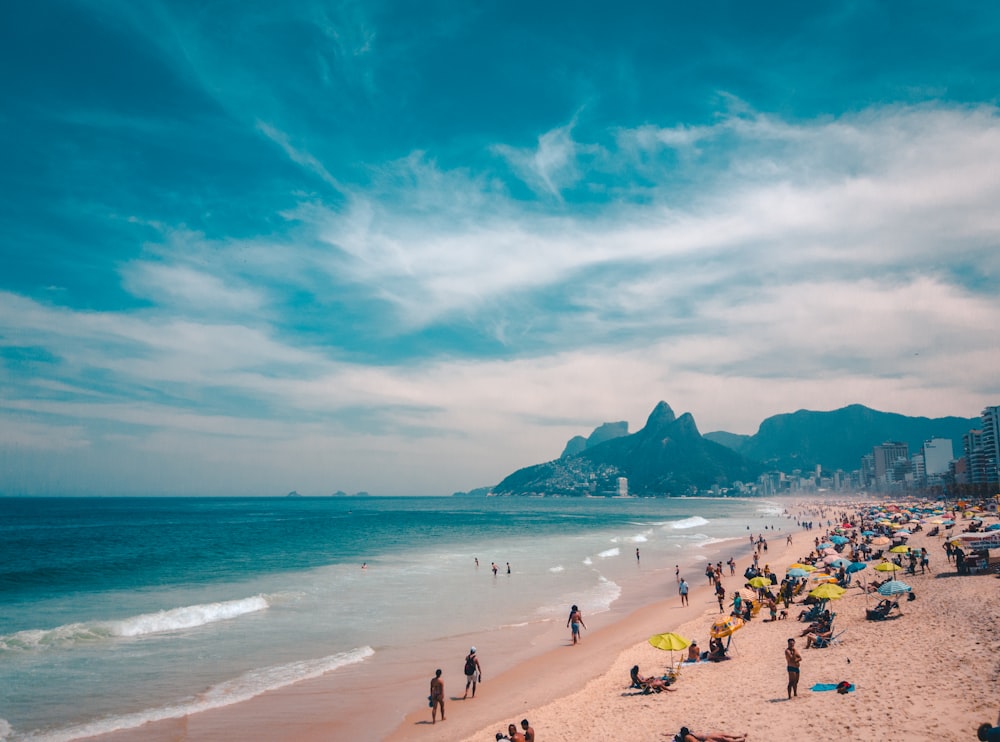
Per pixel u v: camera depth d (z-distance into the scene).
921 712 14.84
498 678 23.61
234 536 97.31
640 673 23.23
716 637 23.91
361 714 19.78
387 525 132.50
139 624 30.38
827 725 15.06
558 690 22.02
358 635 29.44
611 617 33.94
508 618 33.41
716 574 44.28
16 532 105.19
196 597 39.38
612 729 17.28
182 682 22.33
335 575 49.44
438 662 25.44
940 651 19.44
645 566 55.91
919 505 139.75
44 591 42.06
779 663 21.86
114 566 56.34
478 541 85.94
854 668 19.42
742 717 16.62
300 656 25.88
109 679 22.47
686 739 14.40
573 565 56.19
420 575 49.31
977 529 46.69
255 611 34.66
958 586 29.31
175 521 143.25
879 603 27.16
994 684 15.70
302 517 170.00
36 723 18.41
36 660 24.64
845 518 112.69
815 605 29.31
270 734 18.11
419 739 17.95
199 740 17.50
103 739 17.42
